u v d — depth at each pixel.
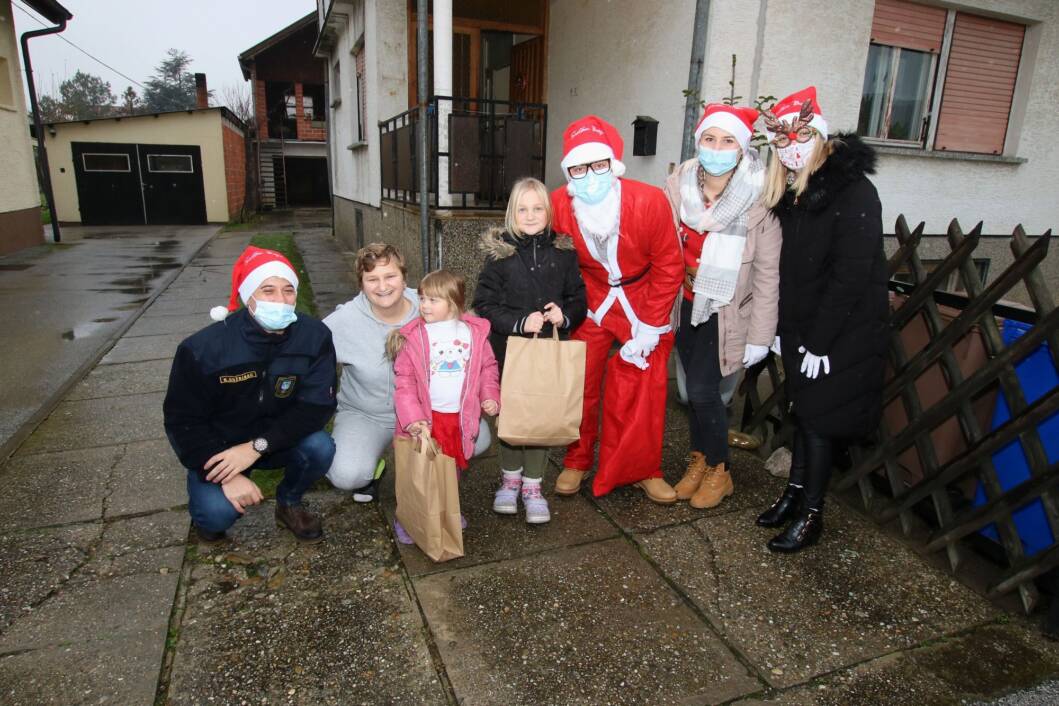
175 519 2.96
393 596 2.49
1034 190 7.03
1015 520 2.68
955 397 2.71
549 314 2.68
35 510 3.01
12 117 11.87
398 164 7.90
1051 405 2.35
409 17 8.52
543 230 2.76
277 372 2.55
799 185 2.54
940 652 2.26
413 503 2.56
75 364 5.14
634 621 2.38
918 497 2.87
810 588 2.59
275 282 2.39
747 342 2.86
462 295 2.69
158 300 7.63
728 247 2.74
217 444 2.55
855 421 2.67
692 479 3.26
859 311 2.57
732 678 2.13
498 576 2.62
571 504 3.22
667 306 2.88
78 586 2.49
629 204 2.72
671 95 5.80
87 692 2.00
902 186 6.45
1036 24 6.46
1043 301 2.49
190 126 18.56
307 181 27.36
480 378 2.76
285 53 25.48
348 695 2.03
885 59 6.07
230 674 2.09
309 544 2.81
